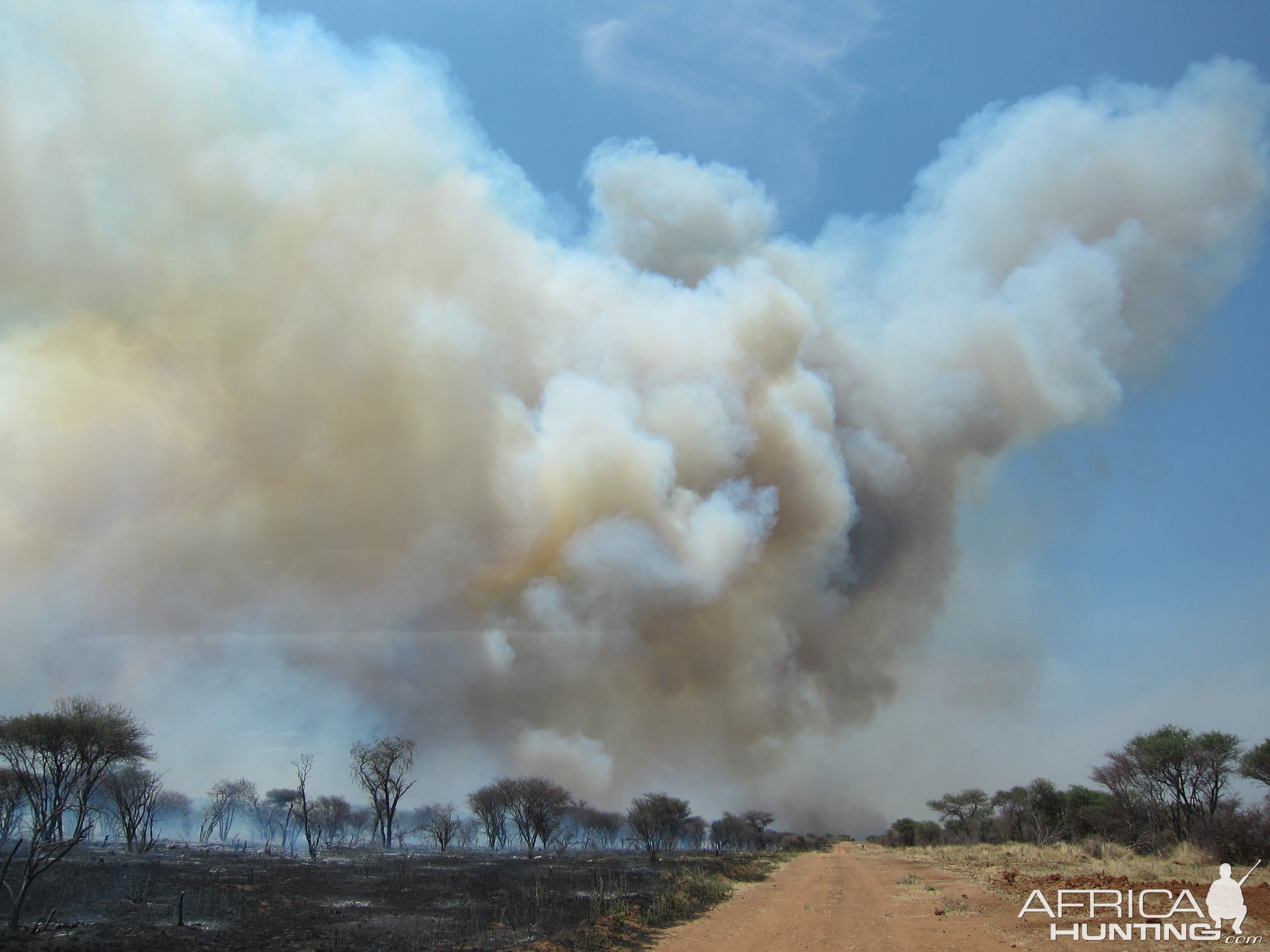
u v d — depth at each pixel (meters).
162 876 17.11
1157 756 25.36
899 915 13.05
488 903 14.77
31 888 13.82
